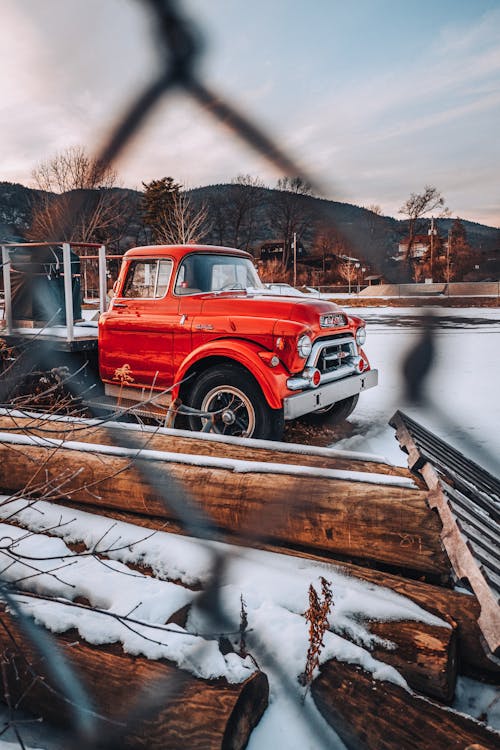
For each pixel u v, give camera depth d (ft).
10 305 19.88
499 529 9.18
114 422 13.33
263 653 7.30
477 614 7.70
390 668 7.07
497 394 23.47
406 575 8.98
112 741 6.17
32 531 10.35
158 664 6.39
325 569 9.02
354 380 17.06
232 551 9.41
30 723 6.63
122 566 9.14
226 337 15.56
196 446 12.11
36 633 6.94
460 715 6.50
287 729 6.41
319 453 11.69
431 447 12.05
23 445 11.63
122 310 17.80
